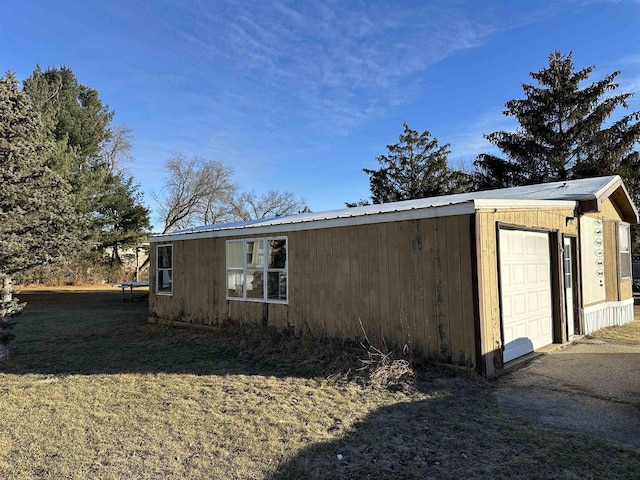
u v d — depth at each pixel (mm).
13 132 7094
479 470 2926
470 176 28719
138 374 5922
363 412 4160
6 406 4527
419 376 5254
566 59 23266
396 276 6121
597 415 3943
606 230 9484
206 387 5219
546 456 3107
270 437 3604
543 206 6863
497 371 5355
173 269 10500
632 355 6363
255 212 39719
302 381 5359
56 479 2906
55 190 7461
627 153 20391
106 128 27203
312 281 7383
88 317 12750
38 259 6941
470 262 5289
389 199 31203
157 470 3031
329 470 2994
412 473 2908
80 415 4230
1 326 6680
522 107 23781
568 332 7609
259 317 8383
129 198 26641
